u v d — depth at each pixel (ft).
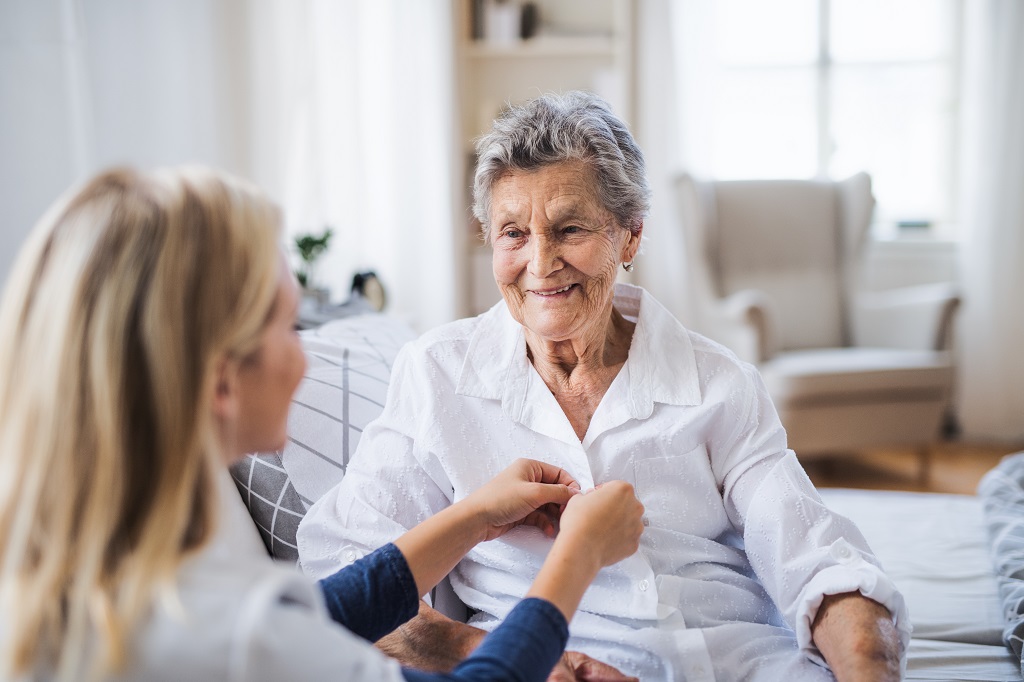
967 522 5.73
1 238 11.23
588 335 3.82
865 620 3.19
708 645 3.45
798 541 3.49
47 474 1.91
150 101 12.32
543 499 3.46
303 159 13.30
